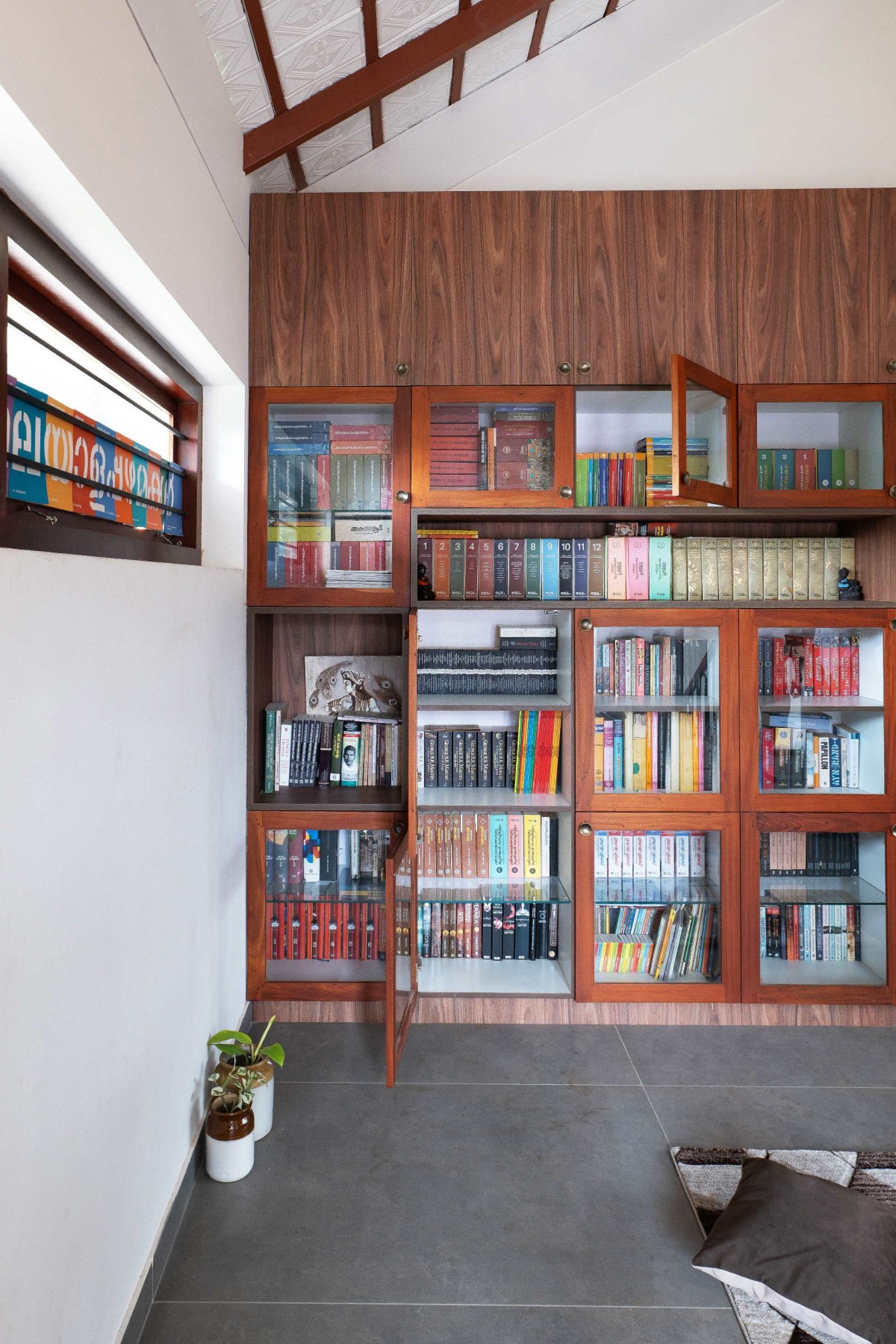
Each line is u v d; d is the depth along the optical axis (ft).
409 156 9.50
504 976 9.41
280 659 9.93
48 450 5.19
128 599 5.10
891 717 8.82
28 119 3.76
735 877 8.90
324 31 6.97
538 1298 5.40
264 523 8.79
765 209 8.61
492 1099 7.63
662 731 8.93
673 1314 5.27
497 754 9.55
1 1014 3.41
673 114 9.48
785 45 9.43
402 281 8.66
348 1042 8.65
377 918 9.34
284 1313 5.26
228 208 7.75
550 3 7.99
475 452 8.76
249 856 8.91
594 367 8.64
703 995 8.94
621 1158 6.78
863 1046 8.59
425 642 9.98
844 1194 5.71
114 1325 4.73
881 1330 4.84
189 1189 6.30
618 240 8.62
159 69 5.71
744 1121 7.29
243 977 8.82
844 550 9.18
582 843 8.88
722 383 8.43
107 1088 4.65
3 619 3.46
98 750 4.58
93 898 4.47
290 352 8.68
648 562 9.05
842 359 8.64
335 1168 6.66
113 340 6.24
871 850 9.09
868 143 9.44
